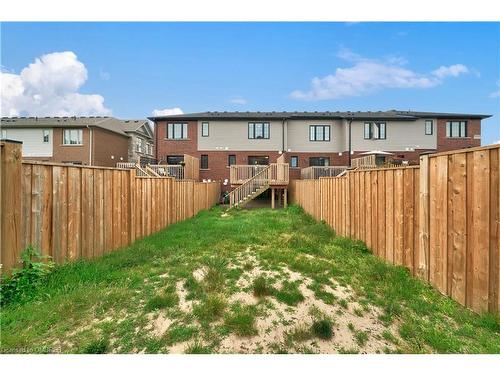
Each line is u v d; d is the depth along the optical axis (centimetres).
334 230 765
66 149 2298
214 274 391
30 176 366
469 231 316
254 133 2244
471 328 276
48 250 392
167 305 312
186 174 1727
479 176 302
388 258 486
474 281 306
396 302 328
